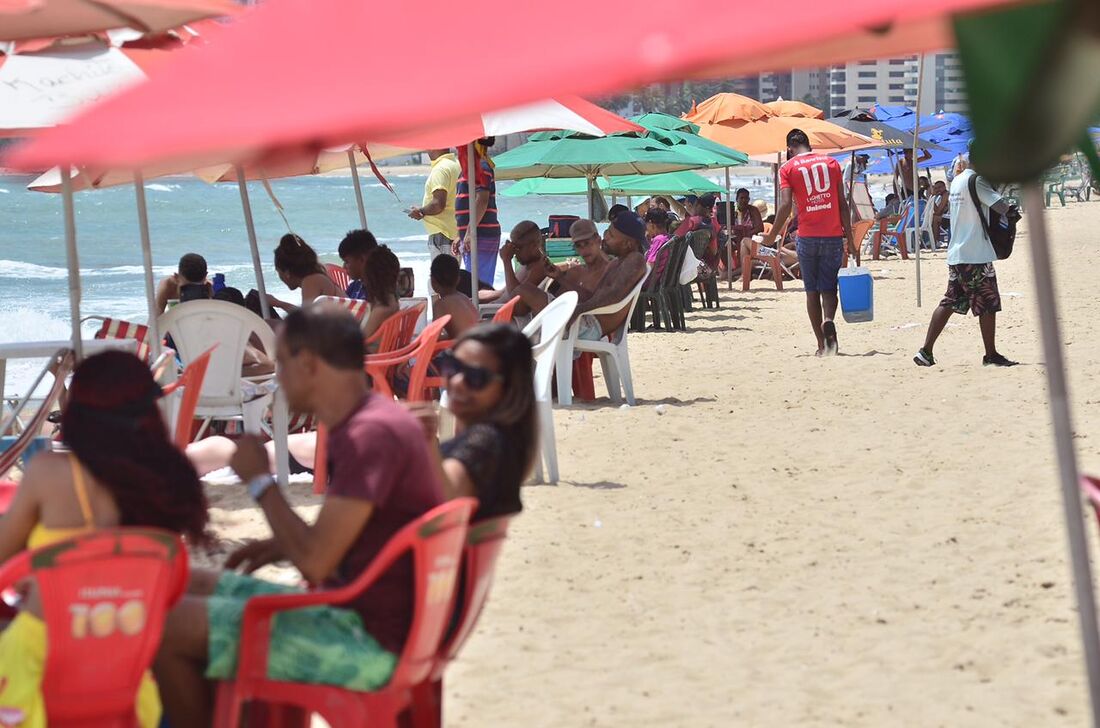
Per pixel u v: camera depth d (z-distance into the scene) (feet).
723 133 170.91
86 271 224.33
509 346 30.78
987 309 92.68
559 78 10.46
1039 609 41.32
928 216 226.38
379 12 13.67
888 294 153.79
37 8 28.76
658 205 161.68
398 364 64.49
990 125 14.93
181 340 62.49
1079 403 77.05
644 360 104.73
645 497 57.82
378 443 27.37
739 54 9.97
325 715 27.09
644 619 42.04
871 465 63.00
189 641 27.50
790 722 33.81
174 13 30.55
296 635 27.07
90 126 12.22
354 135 11.02
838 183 100.83
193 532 28.68
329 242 304.71
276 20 14.19
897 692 35.53
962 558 47.29
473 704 35.55
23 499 27.32
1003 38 14.92
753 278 183.01
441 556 27.04
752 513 54.60
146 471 27.53
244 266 240.32
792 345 111.14
